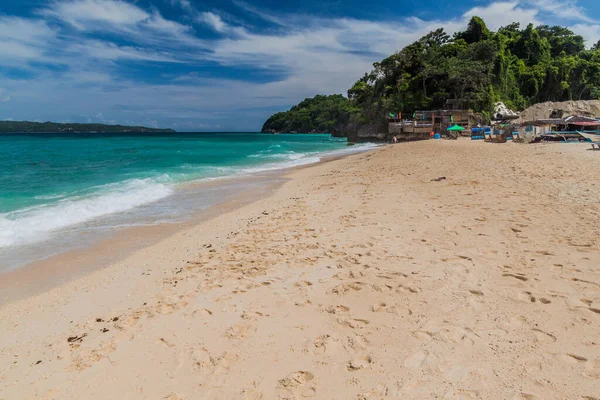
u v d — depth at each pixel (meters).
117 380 3.21
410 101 61.09
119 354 3.60
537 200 8.29
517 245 5.55
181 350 3.57
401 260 5.37
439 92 59.12
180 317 4.24
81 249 7.48
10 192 12.89
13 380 3.36
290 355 3.36
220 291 4.87
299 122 187.38
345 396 2.78
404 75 63.41
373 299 4.25
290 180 16.55
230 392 2.94
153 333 3.93
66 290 5.58
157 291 5.14
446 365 3.01
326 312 4.06
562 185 9.70
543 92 73.31
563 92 73.56
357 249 6.03
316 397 2.80
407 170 15.91
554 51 84.50
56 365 3.54
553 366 2.86
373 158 24.55
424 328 3.57
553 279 4.33
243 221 9.08
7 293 5.53
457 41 72.75
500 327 3.47
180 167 21.98
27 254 7.20
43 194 12.58
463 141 37.81
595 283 4.15
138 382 3.15
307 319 3.95
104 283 5.76
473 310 3.83
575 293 3.96
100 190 13.46
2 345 4.06
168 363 3.38
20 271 6.38
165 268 6.19
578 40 84.69
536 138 29.19
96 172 18.95
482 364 2.97
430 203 8.91
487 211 7.68
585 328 3.33
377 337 3.50
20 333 4.32
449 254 5.44
